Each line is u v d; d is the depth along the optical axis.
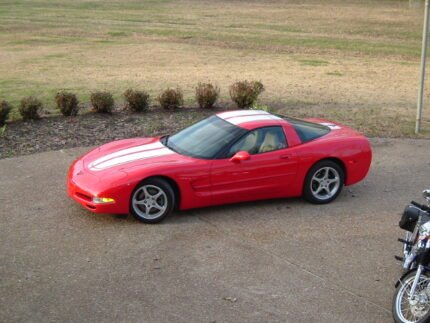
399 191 9.59
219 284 6.39
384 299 6.20
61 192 9.16
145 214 7.93
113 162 8.18
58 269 6.66
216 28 39.94
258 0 59.25
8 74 23.30
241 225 8.02
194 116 14.62
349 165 8.97
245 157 8.04
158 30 38.69
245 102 15.66
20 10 50.09
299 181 8.68
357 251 7.31
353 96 18.69
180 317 5.72
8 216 8.17
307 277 6.61
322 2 57.50
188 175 7.95
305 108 16.31
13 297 6.04
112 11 50.22
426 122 14.78
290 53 30.14
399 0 58.44
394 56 29.70
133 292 6.18
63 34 36.75
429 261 5.36
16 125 13.56
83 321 5.62
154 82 21.09
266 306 5.96
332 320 5.74
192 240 7.49
